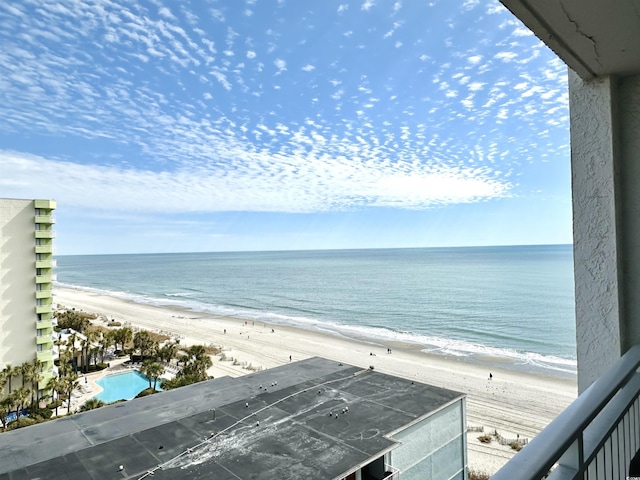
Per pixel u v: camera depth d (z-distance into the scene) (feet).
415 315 173.37
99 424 31.63
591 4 3.67
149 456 26.55
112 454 26.91
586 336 5.43
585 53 4.68
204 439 28.68
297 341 125.90
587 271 5.43
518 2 3.76
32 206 76.69
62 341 95.40
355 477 25.81
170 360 96.48
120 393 79.36
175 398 36.88
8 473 24.99
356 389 38.06
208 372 88.99
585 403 3.55
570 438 3.00
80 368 93.15
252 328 151.43
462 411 36.04
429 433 32.40
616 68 5.08
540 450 2.80
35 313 76.13
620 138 5.35
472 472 44.98
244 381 41.37
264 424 30.91
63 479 24.25
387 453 28.07
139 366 95.55
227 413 33.14
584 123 5.46
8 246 73.56
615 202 5.18
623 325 5.19
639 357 4.58
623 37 4.29
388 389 37.78
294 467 24.72
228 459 25.82
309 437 28.60
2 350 71.97
